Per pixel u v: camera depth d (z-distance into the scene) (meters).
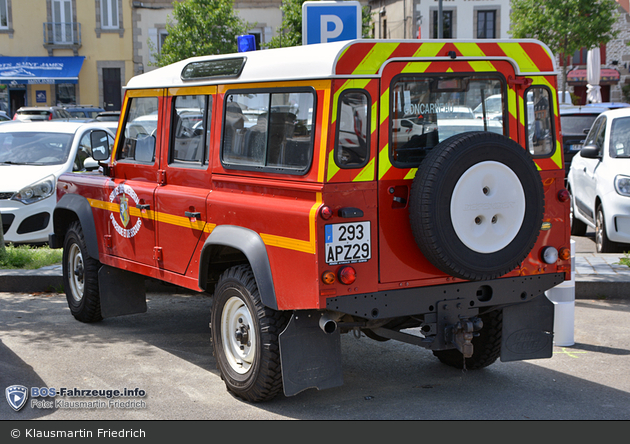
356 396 5.09
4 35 38.38
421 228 4.30
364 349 6.29
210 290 5.85
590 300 7.86
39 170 11.02
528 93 4.86
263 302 4.54
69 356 6.05
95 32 38.47
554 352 6.12
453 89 4.61
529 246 4.61
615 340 6.42
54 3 38.28
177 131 5.66
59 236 7.53
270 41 34.75
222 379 5.30
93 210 6.76
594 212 10.66
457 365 5.68
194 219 5.27
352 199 4.29
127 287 6.84
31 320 7.28
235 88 4.97
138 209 6.00
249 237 4.68
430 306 4.59
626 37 39.78
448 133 4.62
